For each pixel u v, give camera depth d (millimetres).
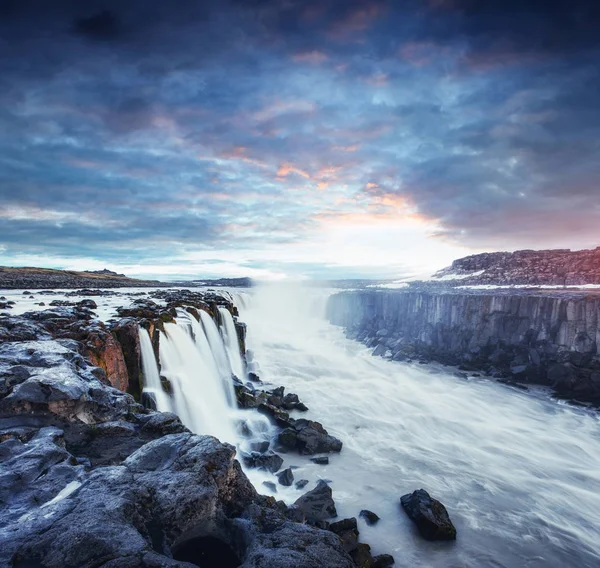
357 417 21641
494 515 13070
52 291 35625
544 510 13484
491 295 36188
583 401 25266
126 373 13836
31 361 9242
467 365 32969
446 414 22719
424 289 56219
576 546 11773
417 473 15625
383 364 34406
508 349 33312
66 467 5984
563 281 54094
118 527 4508
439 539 11516
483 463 16781
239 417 18922
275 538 4883
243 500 5895
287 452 16812
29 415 7637
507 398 26016
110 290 43344
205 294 39625
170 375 16641
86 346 12070
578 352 29016
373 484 14570
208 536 5238
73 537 4273
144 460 6008
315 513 11969
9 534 4371
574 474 16188
